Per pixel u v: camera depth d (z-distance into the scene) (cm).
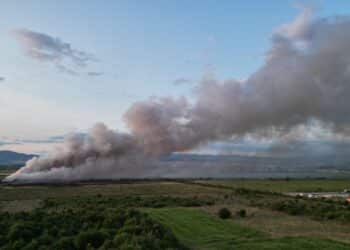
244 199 7250
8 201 5941
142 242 2362
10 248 2470
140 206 5784
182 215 4431
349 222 4116
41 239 2594
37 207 4972
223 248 2708
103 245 2381
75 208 4588
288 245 2780
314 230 3634
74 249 2444
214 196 7906
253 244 2822
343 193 9725
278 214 4897
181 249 2591
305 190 10612
